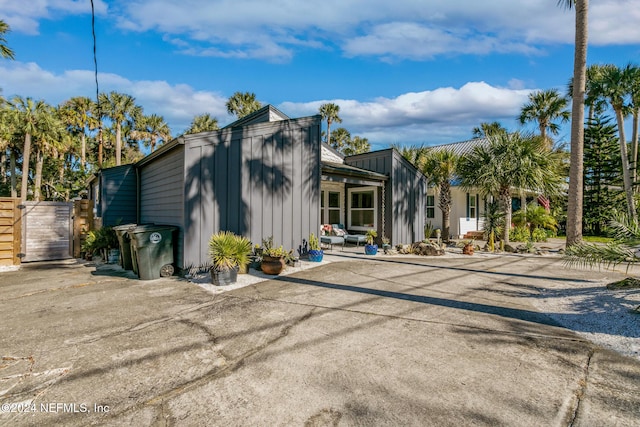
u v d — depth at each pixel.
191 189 6.63
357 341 3.39
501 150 11.29
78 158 32.97
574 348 3.24
